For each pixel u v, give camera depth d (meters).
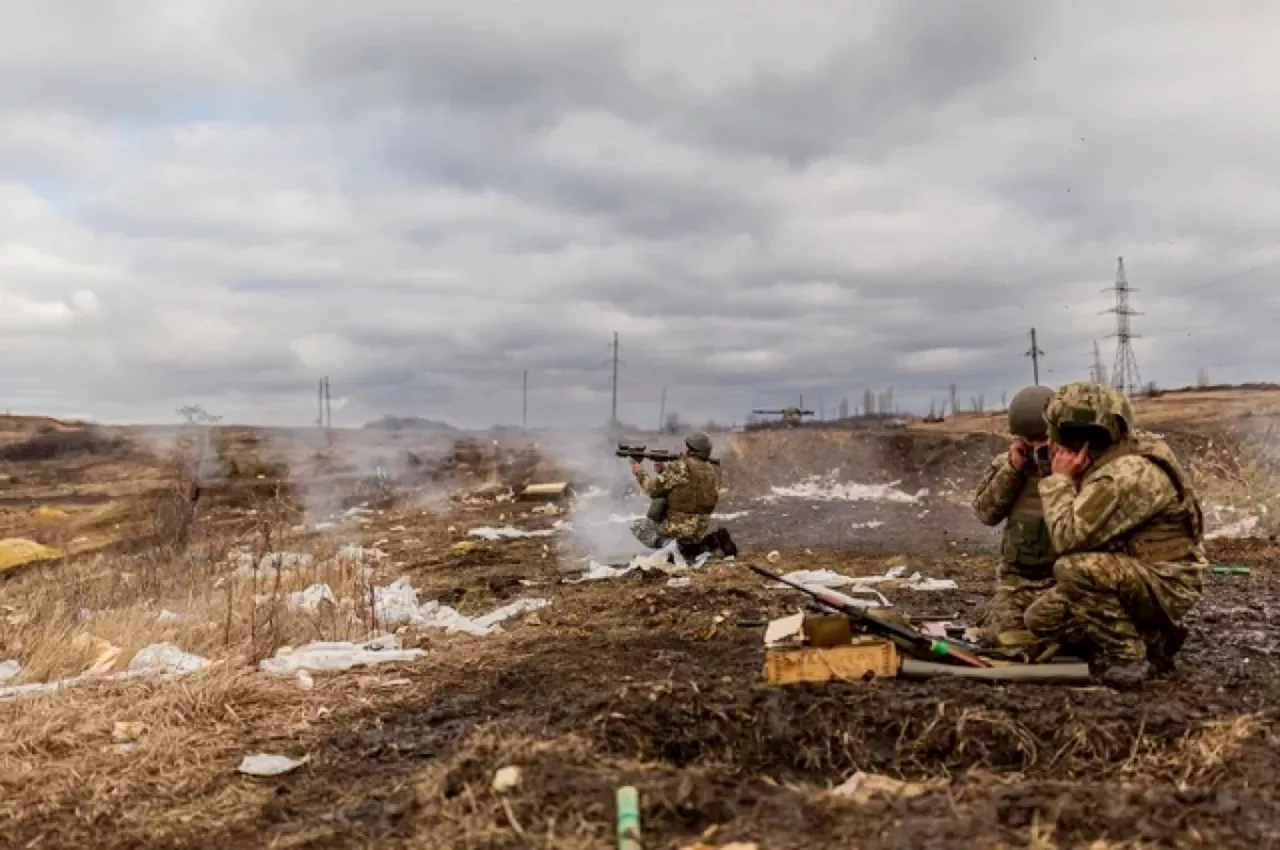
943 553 12.16
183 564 12.66
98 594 10.78
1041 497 5.88
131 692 6.63
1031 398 6.42
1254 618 7.38
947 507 17.75
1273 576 9.16
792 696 5.16
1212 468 14.97
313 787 4.85
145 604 10.03
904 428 29.53
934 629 6.64
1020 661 5.92
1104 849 3.41
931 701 5.00
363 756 5.27
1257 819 3.62
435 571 12.89
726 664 6.74
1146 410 25.28
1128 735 4.63
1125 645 5.69
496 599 10.52
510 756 4.34
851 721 4.92
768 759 4.79
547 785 4.09
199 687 6.47
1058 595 5.82
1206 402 26.14
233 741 5.62
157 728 5.86
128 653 7.93
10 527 19.91
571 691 6.10
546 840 3.70
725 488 22.48
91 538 17.17
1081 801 3.71
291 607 9.48
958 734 4.71
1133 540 5.74
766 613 8.42
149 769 5.21
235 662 7.46
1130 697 5.12
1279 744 4.46
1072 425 5.75
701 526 12.10
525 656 7.38
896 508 17.94
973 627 6.91
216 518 19.55
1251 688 5.48
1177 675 5.76
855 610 5.76
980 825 3.52
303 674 6.97
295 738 5.66
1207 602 8.02
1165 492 5.64
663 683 5.26
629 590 10.05
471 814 3.98
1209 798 3.77
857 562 11.54
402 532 18.03
